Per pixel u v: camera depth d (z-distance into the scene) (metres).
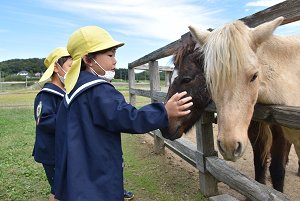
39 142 1.85
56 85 2.00
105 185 1.16
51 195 1.87
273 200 1.64
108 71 1.39
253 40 1.43
